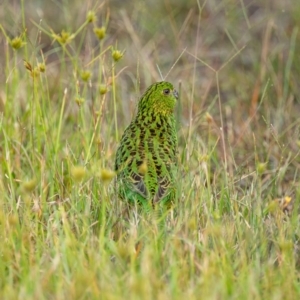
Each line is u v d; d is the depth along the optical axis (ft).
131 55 56.18
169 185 35.94
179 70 53.83
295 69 54.08
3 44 55.83
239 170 40.68
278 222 34.01
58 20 60.03
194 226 32.30
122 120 48.14
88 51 53.26
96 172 36.52
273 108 50.39
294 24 57.93
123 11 57.57
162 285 29.14
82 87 49.52
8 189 38.93
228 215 35.29
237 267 31.32
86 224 33.06
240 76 54.13
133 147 37.47
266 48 52.95
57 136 39.50
